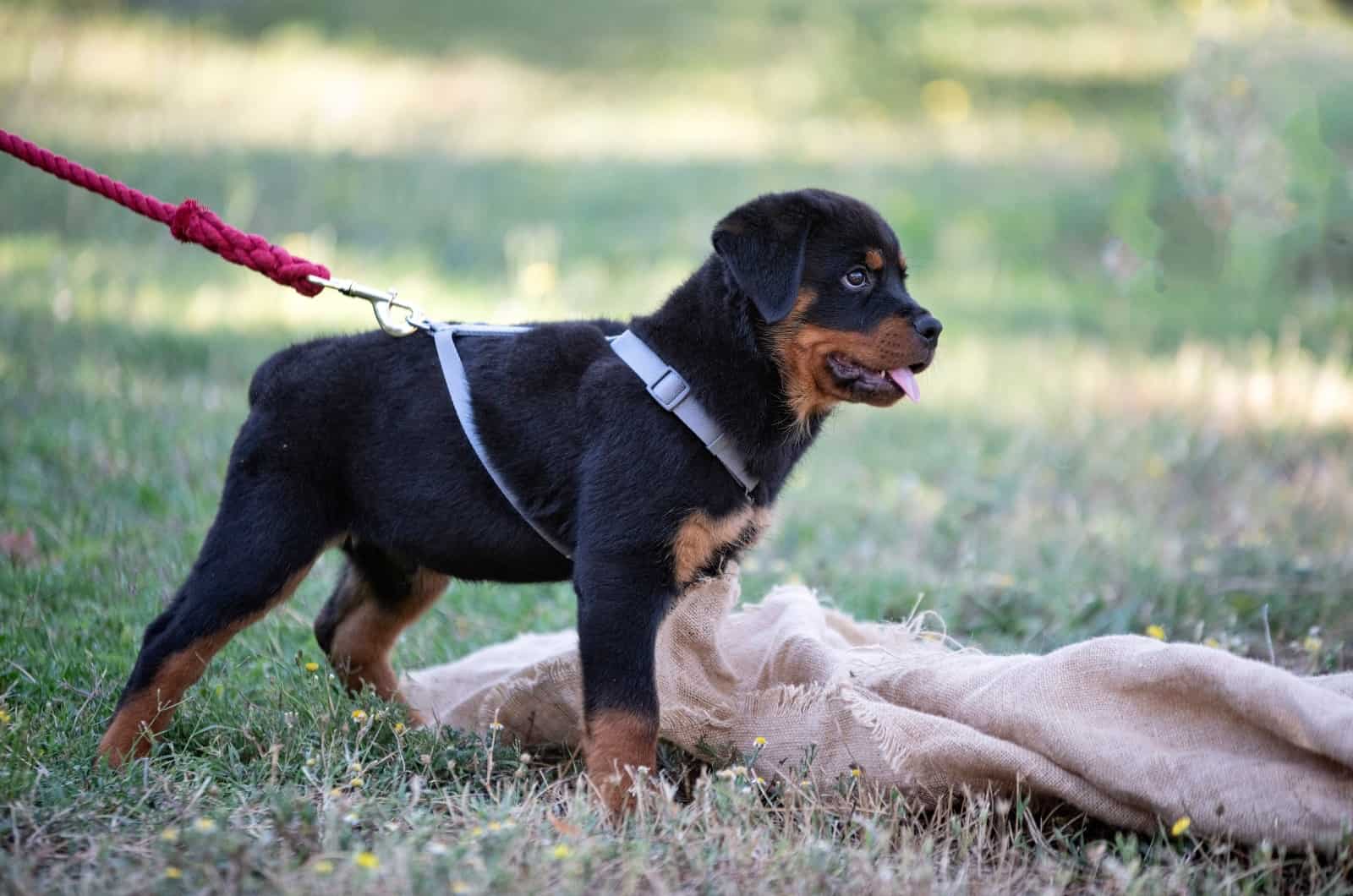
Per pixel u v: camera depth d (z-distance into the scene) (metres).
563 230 17.56
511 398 5.87
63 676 6.48
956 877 5.07
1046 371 13.28
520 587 8.22
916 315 5.82
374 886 4.49
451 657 7.33
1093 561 8.68
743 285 5.62
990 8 33.97
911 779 5.47
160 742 5.86
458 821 5.14
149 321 12.88
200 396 11.03
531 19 31.53
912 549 9.14
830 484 10.27
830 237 5.84
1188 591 8.04
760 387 5.75
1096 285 16.72
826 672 5.91
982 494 9.92
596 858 4.76
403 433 5.97
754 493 5.81
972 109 26.28
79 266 14.30
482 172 20.41
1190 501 10.07
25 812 4.98
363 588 6.61
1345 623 7.72
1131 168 19.78
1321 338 14.12
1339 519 9.39
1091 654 5.43
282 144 20.67
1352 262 16.67
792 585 7.00
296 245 15.03
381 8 31.14
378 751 5.95
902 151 23.08
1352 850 4.85
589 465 5.65
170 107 22.19
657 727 5.53
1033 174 21.38
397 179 19.36
